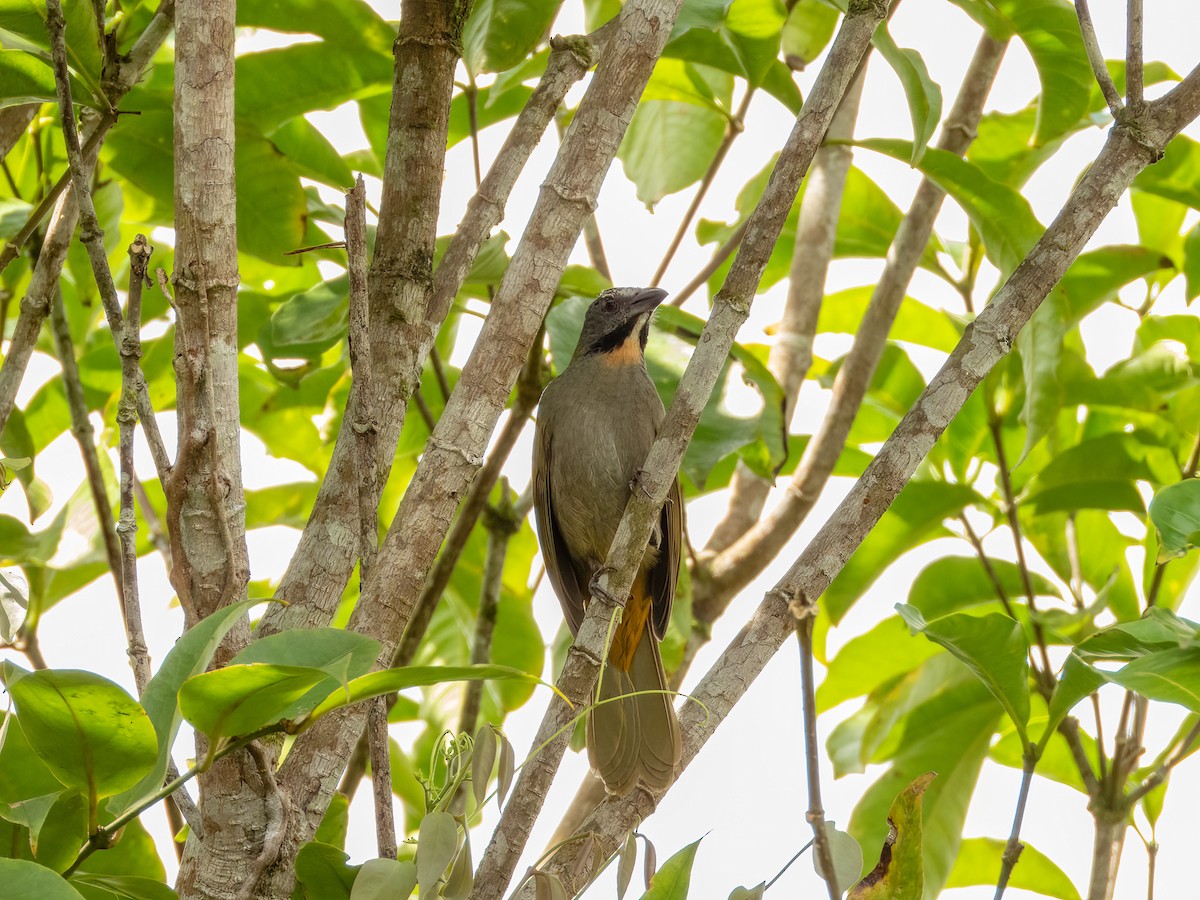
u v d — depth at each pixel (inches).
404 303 221.8
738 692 214.7
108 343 387.2
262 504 405.1
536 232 219.8
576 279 388.5
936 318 414.9
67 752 155.4
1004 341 218.8
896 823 185.6
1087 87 343.3
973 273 387.9
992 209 324.8
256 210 330.6
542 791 199.0
